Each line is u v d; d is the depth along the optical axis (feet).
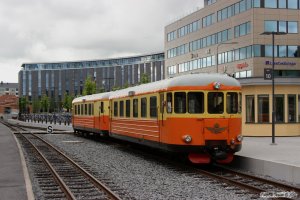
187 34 274.36
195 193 39.83
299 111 97.25
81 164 63.31
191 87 56.08
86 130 121.19
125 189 42.27
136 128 71.67
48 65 547.90
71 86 532.73
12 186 40.42
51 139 121.49
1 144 93.45
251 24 212.64
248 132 97.09
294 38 215.51
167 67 302.66
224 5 234.79
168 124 57.31
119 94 83.20
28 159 71.00
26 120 302.66
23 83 553.23
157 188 42.52
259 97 96.68
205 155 56.49
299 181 44.96
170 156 68.59
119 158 70.44
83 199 37.09
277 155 57.67
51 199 37.52
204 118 55.67
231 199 36.96
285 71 215.51
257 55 211.61
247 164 55.77
